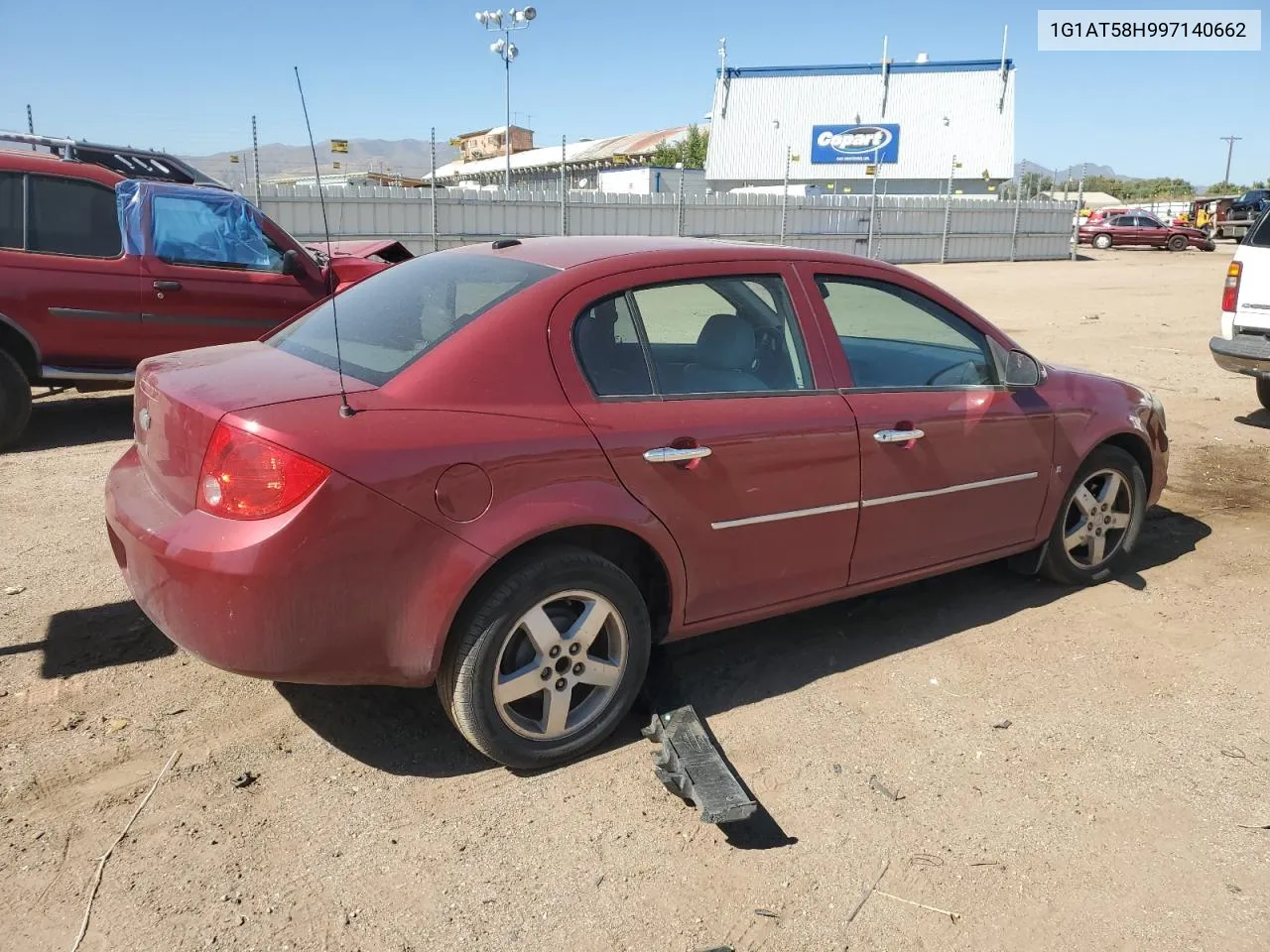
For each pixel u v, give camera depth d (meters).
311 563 2.60
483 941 2.43
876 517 3.71
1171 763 3.30
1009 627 4.30
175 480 2.84
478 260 3.51
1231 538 5.56
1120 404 4.61
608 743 3.29
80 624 3.97
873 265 3.88
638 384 3.19
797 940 2.47
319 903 2.52
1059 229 35.00
